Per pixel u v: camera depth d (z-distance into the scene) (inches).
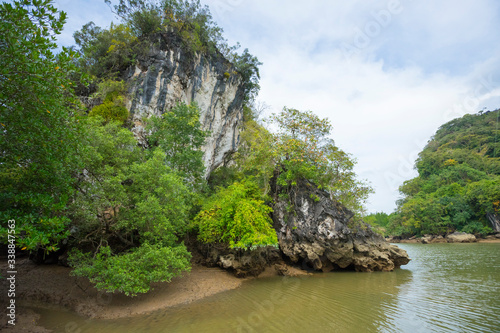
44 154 336.5
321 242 768.9
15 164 337.7
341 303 470.3
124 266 433.4
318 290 562.9
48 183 364.5
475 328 354.6
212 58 1219.2
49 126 333.4
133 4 1104.2
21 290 477.7
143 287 455.8
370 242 845.2
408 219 2598.4
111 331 355.3
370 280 663.8
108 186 503.5
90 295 478.9
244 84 1409.9
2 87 284.4
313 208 806.5
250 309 440.5
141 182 565.9
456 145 3634.4
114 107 914.7
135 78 1003.9
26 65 275.4
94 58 1069.1
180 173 740.0
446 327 358.9
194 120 812.6
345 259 775.7
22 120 302.8
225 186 1087.0
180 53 1067.3
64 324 377.1
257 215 670.5
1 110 287.6
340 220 791.1
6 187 346.6
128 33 1065.5
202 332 350.0
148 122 864.3
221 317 405.1
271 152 848.9
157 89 994.1
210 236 695.7
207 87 1176.2
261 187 895.1
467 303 463.8
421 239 2380.7
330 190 867.4
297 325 371.6
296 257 768.9
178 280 584.7
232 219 679.1
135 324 378.9
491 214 2153.1
